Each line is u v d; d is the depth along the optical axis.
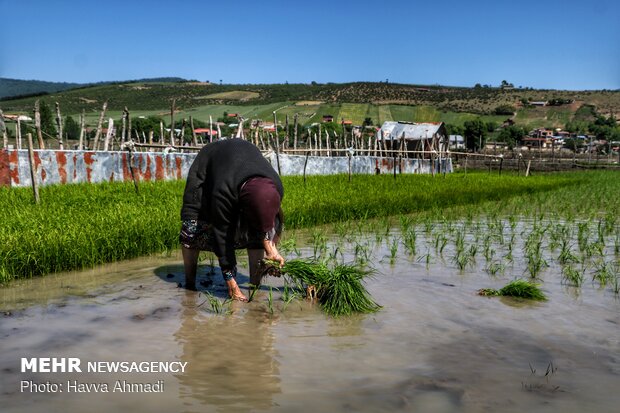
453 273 7.20
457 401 3.47
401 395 3.55
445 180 25.19
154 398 3.48
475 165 59.16
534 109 185.12
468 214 13.12
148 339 4.58
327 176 23.14
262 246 5.97
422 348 4.43
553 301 5.90
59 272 7.02
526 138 125.56
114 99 179.12
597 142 112.81
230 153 5.77
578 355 4.31
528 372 3.96
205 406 3.38
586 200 18.52
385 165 33.25
